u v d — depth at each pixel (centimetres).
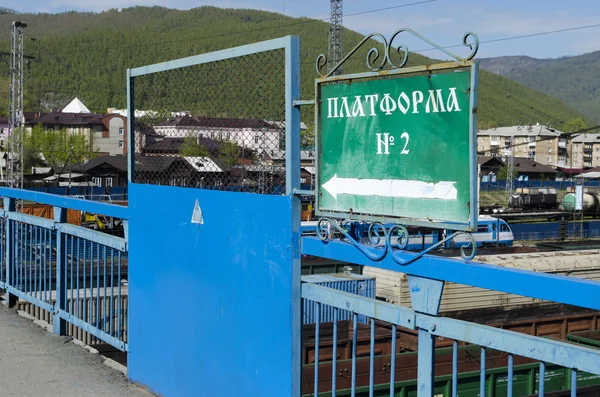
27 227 676
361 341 1102
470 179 259
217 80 400
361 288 1574
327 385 992
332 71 323
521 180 7388
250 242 367
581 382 1075
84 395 455
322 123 325
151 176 474
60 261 604
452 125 266
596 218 5441
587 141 13800
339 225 320
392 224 293
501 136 11656
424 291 282
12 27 4212
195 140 424
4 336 593
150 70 464
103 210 525
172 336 441
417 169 281
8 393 454
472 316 1861
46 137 7875
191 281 420
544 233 4581
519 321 1575
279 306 346
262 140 364
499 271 246
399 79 287
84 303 559
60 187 4088
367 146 303
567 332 1638
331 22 5091
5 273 733
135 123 491
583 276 2345
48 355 543
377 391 986
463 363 1065
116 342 510
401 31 283
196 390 416
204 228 406
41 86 18575
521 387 1060
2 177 4972
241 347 375
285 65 339
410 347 1117
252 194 364
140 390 471
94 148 9175
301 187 348
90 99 18562
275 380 348
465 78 260
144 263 473
